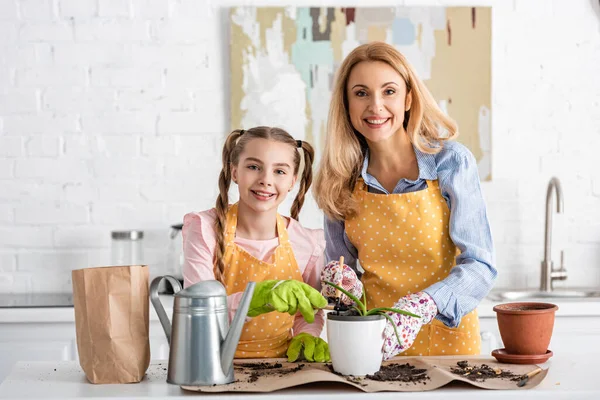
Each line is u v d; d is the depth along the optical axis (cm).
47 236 315
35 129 315
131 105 316
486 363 157
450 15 316
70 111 315
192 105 318
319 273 188
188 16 316
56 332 274
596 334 278
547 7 320
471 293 171
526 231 321
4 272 314
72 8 314
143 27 316
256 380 143
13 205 315
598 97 322
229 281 180
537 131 321
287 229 188
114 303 145
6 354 273
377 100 178
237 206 187
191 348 141
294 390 136
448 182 186
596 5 321
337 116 191
